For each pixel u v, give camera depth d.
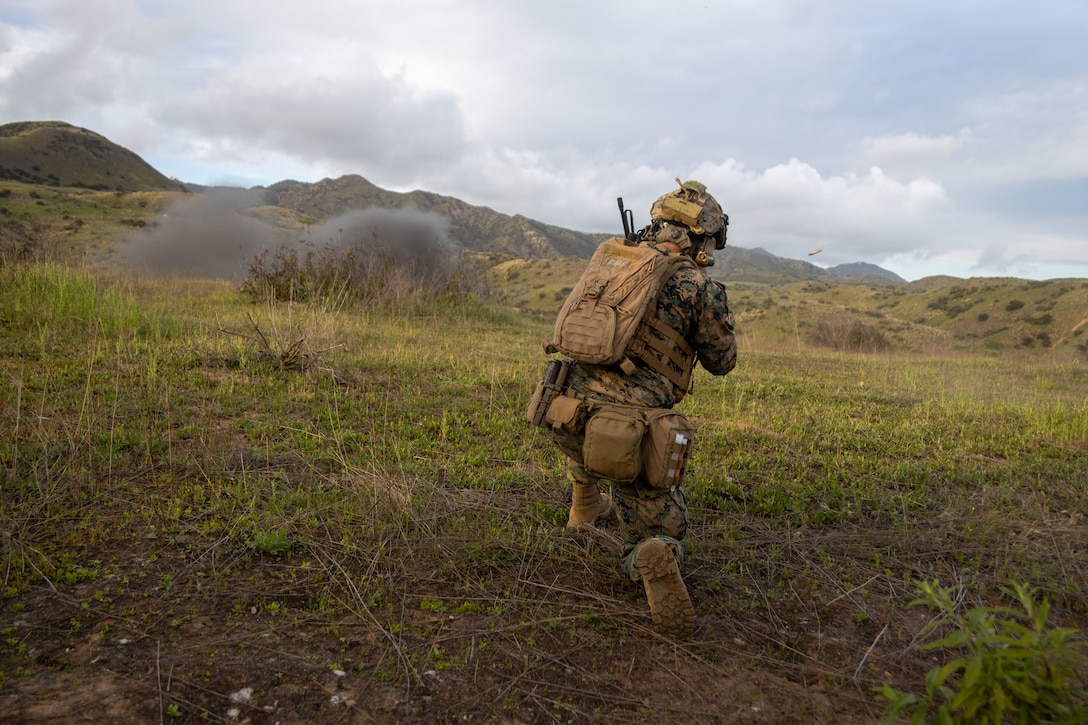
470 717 2.19
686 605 2.58
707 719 2.25
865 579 3.27
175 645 2.40
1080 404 8.22
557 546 3.38
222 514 3.38
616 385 2.81
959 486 4.75
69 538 3.02
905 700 1.95
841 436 5.91
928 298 94.94
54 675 2.19
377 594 2.83
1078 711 1.77
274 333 6.99
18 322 7.31
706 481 4.41
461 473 4.33
